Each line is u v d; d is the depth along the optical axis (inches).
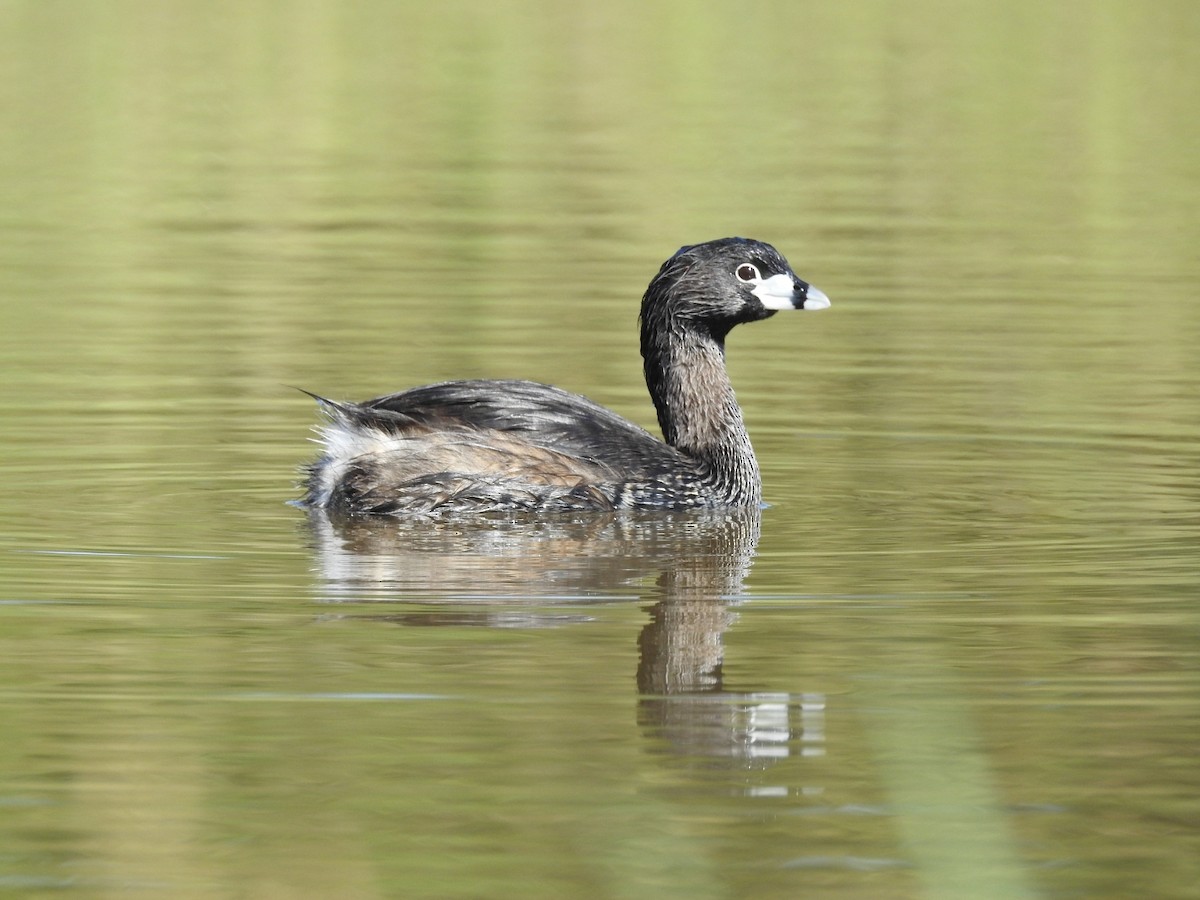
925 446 661.3
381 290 900.0
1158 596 484.4
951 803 355.9
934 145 1323.8
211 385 727.1
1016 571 509.4
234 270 944.3
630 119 1405.0
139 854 333.7
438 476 561.6
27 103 1409.9
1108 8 1843.0
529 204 1120.2
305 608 471.2
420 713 399.5
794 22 1792.6
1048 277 951.6
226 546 528.1
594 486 571.8
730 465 591.2
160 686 413.4
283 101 1450.5
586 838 341.4
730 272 608.7
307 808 352.8
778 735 388.2
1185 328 842.8
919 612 471.5
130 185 1166.3
